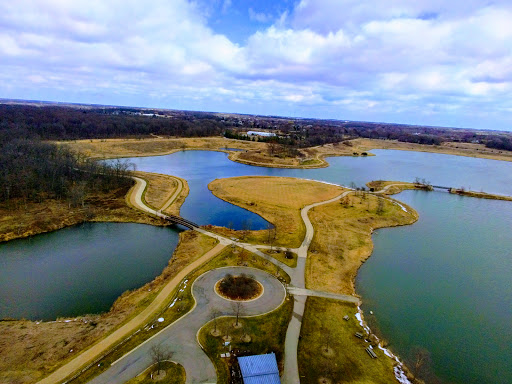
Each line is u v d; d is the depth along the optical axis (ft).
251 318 140.97
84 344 121.70
